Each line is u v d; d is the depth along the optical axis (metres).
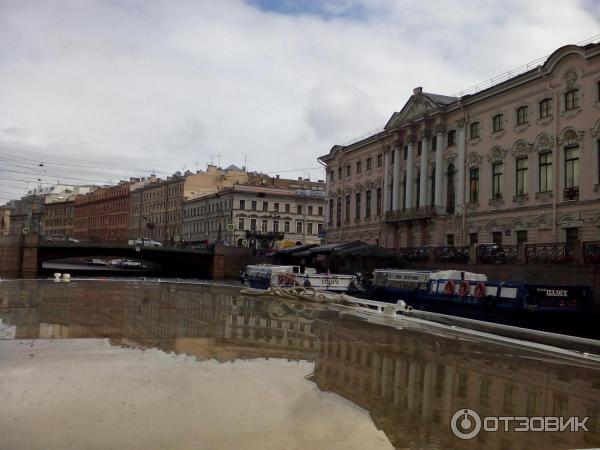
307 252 43.75
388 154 46.84
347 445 6.41
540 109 31.78
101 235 123.75
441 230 39.47
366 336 14.95
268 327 16.42
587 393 9.16
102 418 7.09
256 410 7.62
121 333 14.39
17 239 56.09
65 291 28.94
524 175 32.81
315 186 92.62
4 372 9.48
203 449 6.14
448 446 6.52
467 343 13.98
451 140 39.44
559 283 24.91
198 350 12.12
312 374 10.02
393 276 28.12
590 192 28.03
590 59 28.30
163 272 73.31
